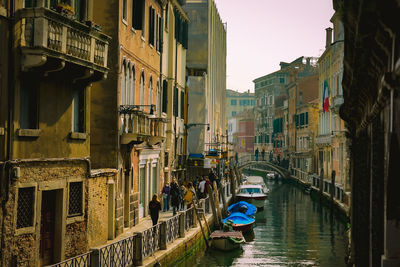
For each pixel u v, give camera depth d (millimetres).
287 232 28094
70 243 13703
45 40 11477
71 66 12641
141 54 21422
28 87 12102
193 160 34812
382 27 6129
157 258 14859
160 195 25078
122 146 18375
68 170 13516
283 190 54625
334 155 45031
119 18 17984
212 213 26188
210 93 47562
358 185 14492
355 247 15203
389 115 6520
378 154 9203
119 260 12695
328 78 48469
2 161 11156
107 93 17938
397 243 6492
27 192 12016
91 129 17891
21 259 11695
